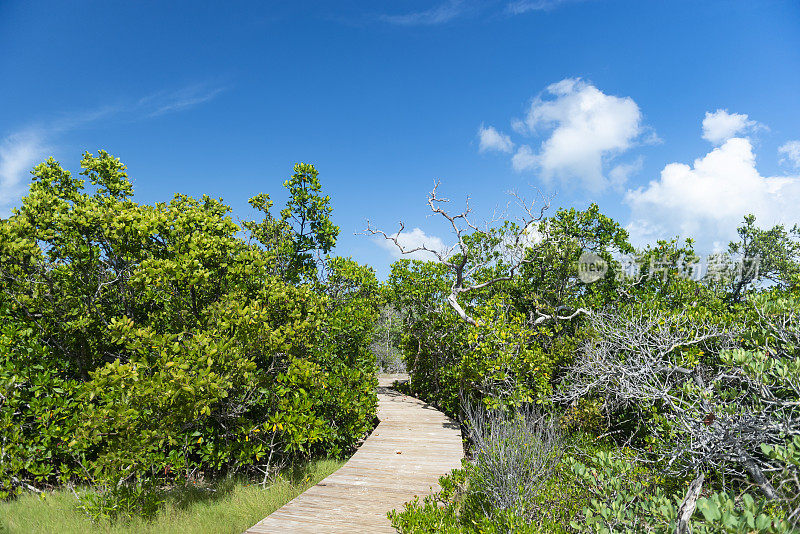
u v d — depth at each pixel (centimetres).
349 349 1202
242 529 594
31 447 726
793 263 1678
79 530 581
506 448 629
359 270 1486
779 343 684
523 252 1435
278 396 837
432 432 1075
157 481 745
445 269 1711
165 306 951
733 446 511
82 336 877
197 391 673
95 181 1198
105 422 644
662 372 843
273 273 1168
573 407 1014
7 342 759
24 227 820
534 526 487
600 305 1310
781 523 278
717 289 1417
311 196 1352
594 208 1500
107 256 900
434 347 1603
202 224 934
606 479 489
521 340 1124
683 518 359
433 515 505
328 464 907
